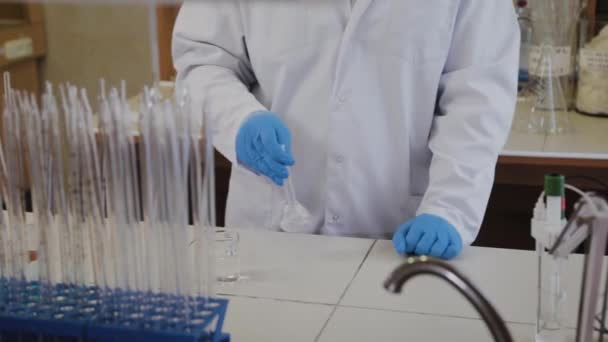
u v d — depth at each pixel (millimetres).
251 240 1611
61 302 1052
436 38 1627
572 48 2551
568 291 1243
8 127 1070
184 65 1803
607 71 2486
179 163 996
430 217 1521
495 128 1621
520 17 2615
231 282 1410
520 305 1314
